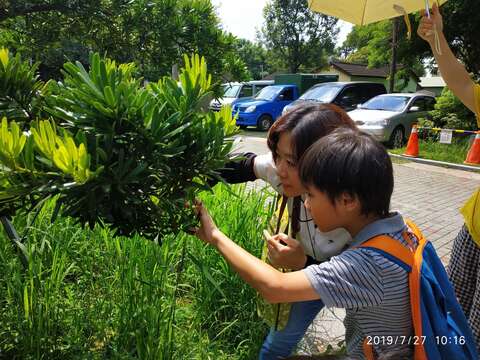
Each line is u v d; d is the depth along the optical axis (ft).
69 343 7.02
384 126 36.63
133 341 7.10
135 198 3.92
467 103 7.39
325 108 5.47
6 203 4.10
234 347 8.29
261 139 44.09
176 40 8.31
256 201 10.53
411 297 4.25
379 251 4.26
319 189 4.29
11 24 8.80
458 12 40.19
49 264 8.13
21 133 3.70
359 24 8.20
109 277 8.21
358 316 4.64
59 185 3.47
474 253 7.50
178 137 4.36
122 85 3.87
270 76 161.99
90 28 8.48
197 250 9.14
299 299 4.36
